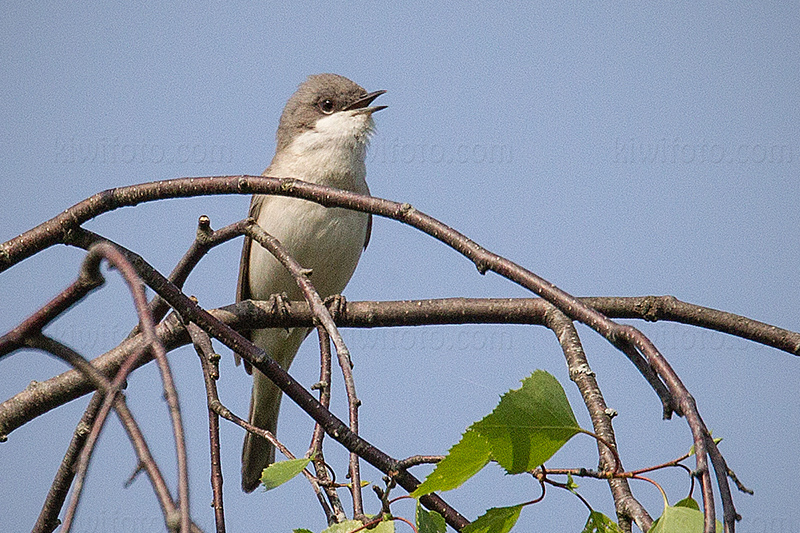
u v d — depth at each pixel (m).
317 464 5.95
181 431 3.62
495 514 4.95
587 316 5.44
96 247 5.29
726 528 3.96
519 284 5.92
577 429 4.85
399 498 4.98
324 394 7.25
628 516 4.70
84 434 6.14
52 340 5.63
